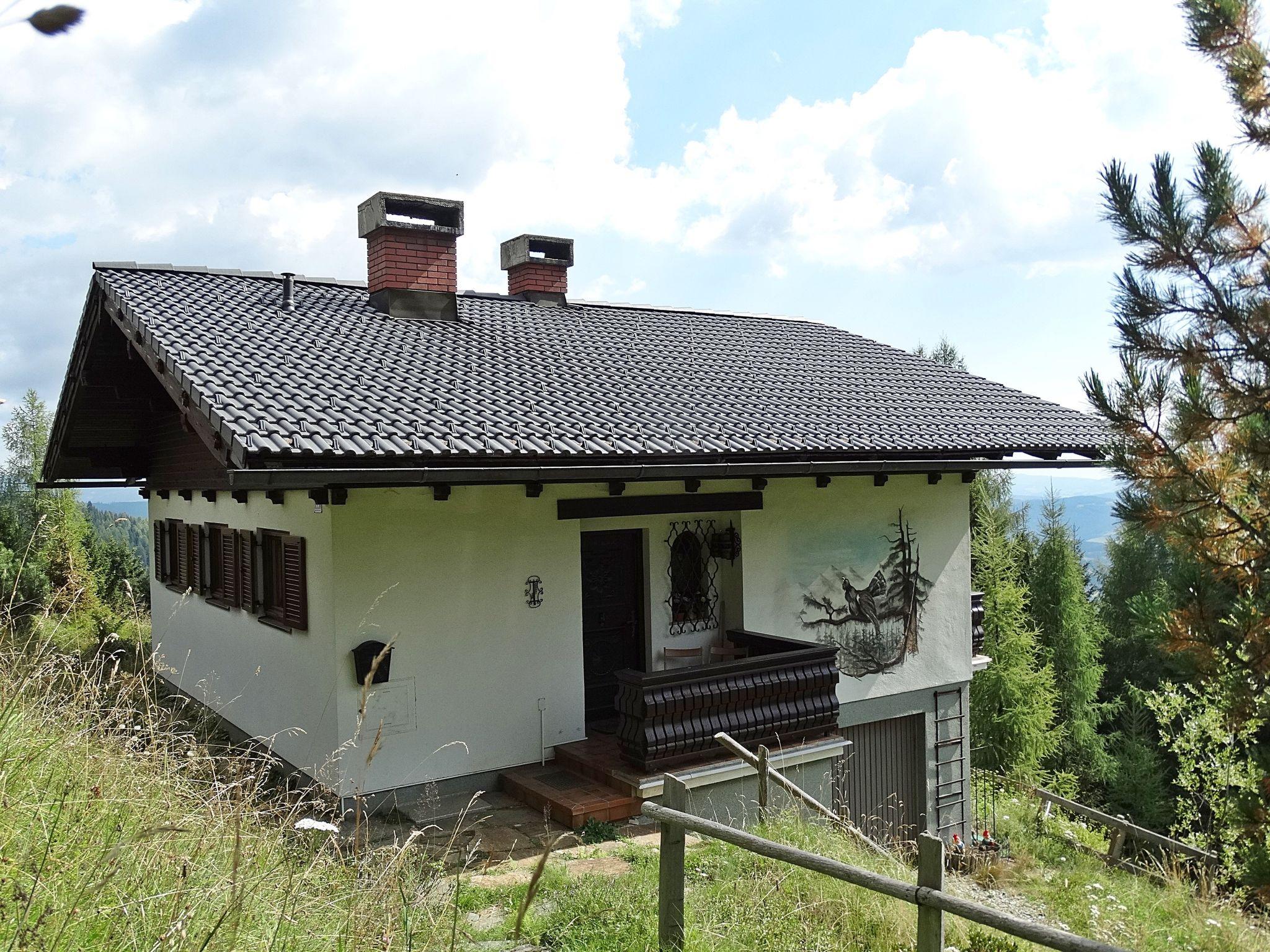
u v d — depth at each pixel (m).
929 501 12.09
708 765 8.34
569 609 9.34
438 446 7.42
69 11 0.83
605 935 5.05
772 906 5.23
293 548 8.91
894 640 11.72
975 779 14.51
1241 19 6.23
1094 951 3.09
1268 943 7.24
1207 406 6.07
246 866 3.51
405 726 8.33
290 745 9.06
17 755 3.55
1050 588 27.75
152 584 15.52
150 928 2.90
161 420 13.23
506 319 12.68
